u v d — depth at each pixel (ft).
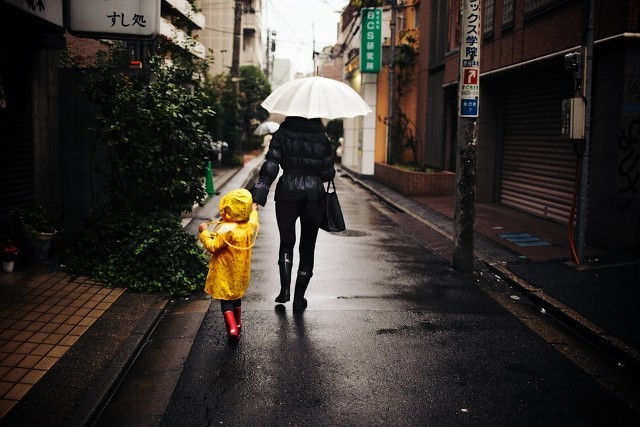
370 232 37.22
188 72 41.34
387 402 13.39
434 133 62.90
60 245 25.54
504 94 45.80
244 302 20.89
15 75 23.88
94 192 27.20
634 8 25.91
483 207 45.32
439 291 22.90
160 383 14.16
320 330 18.04
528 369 15.51
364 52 73.87
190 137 24.47
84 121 26.91
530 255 28.32
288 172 19.65
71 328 16.90
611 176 28.02
